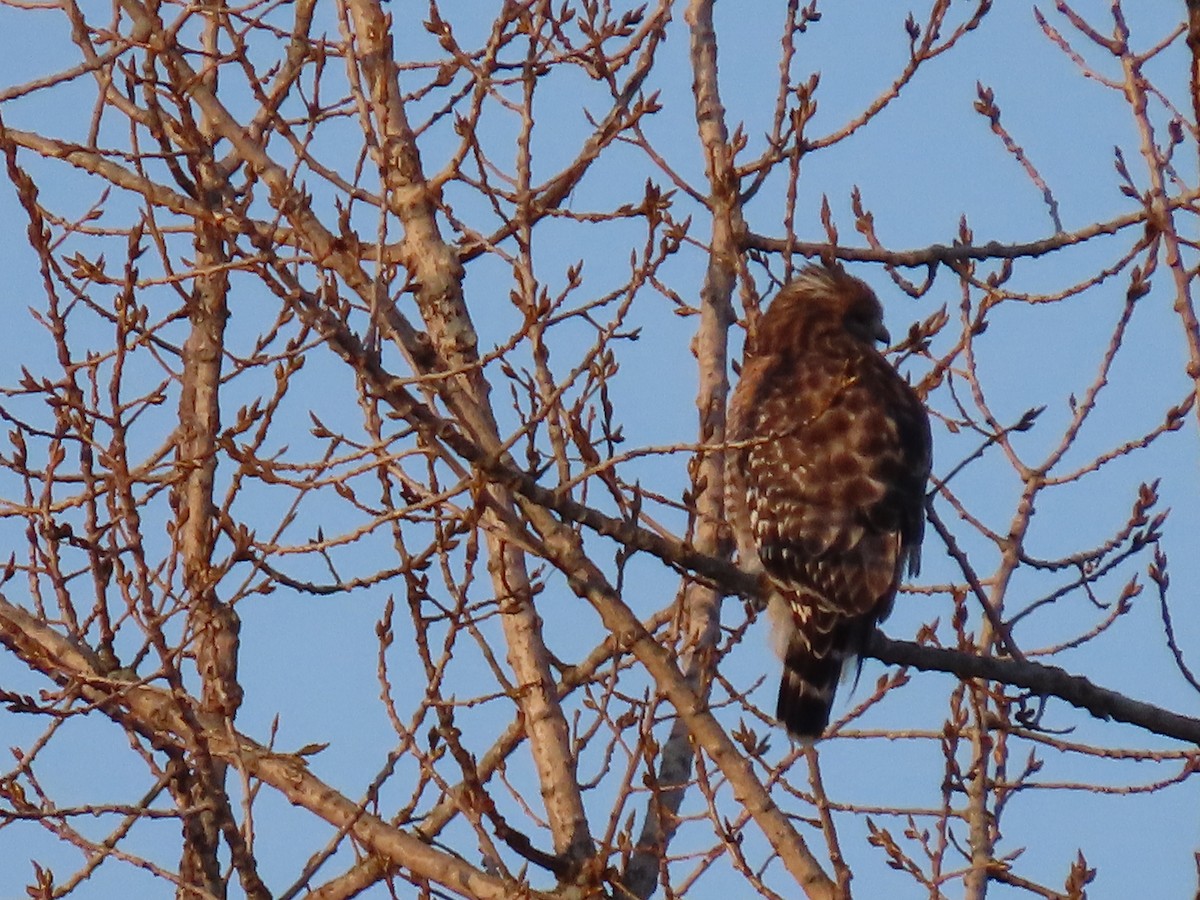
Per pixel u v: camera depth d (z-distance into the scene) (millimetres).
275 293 9188
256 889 9539
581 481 9484
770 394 12523
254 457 9547
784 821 9766
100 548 10383
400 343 9719
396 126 11070
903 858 11117
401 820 10031
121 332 9867
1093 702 10766
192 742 9578
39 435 10453
